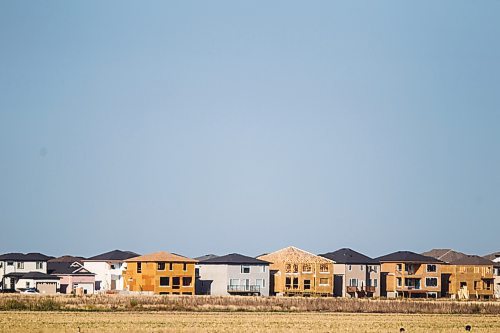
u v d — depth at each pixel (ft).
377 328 370.94
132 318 412.77
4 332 321.93
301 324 389.80
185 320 405.18
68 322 378.73
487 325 402.31
